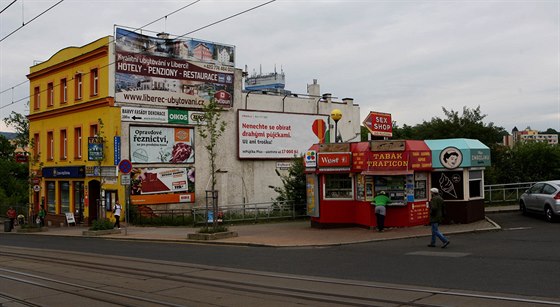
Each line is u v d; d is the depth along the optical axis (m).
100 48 32.38
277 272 12.48
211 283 11.29
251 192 38.16
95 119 33.59
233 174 37.25
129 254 17.22
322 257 14.76
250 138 38.12
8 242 24.77
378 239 17.95
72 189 36.56
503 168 35.56
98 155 30.23
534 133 149.00
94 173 33.56
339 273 12.02
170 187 33.72
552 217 20.80
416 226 20.72
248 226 26.03
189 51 35.38
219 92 36.78
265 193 38.94
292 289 10.35
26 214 45.19
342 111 44.62
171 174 33.84
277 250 16.95
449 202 21.22
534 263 12.14
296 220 29.22
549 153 35.03
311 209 22.83
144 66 33.25
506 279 10.47
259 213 30.97
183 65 35.03
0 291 11.16
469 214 21.09
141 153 32.69
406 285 10.30
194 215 29.09
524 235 17.48
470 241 16.73
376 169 20.66
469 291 9.51
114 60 32.06
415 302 8.84
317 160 21.97
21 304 9.84
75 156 36.12
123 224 31.02
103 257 16.55
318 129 42.44
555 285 9.74
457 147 20.97
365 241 17.67
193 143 35.12
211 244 19.72
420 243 16.91
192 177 34.91
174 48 34.66
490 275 10.95
